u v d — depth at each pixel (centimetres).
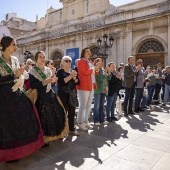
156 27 1479
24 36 2814
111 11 1773
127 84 618
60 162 291
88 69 444
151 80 810
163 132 441
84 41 1964
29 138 288
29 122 293
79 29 2005
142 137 406
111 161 295
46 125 338
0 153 266
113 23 1683
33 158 304
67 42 2131
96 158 305
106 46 1338
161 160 299
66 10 2455
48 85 349
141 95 696
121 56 1656
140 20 1543
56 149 341
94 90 497
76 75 421
